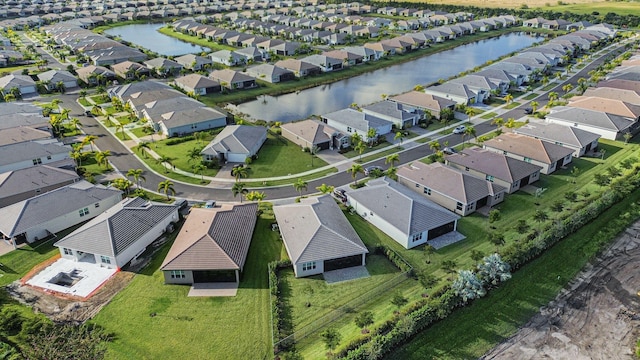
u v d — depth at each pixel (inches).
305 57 6166.3
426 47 7229.3
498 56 6673.2
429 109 4072.3
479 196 2452.0
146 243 2190.0
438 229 2245.3
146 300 1833.2
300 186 2588.6
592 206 2327.8
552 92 4618.6
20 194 2564.0
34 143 3152.1
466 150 3058.6
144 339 1637.6
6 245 2213.3
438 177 2615.7
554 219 2361.0
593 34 7086.6
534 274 1950.1
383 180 2650.1
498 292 1841.8
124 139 3607.3
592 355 1571.1
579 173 2935.5
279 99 4815.5
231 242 2048.5
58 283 1979.6
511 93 4781.0
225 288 1908.2
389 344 1540.4
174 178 2938.0
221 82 5054.1
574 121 3661.4
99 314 1760.6
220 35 7578.7
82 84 5216.5
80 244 2053.4
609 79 4694.9
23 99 4675.2
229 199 2672.2
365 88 5167.3
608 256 2081.7
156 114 3846.0
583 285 1900.8
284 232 2164.1
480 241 2215.8
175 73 5600.4
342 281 1951.3
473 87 4547.2
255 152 3292.3
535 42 7406.5
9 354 1545.3
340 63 5851.4
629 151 3267.7
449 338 1624.0
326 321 1720.0
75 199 2425.0
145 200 2452.0
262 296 1857.8
